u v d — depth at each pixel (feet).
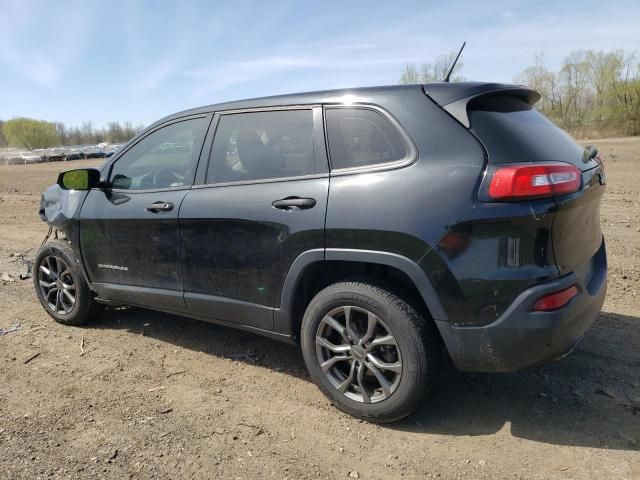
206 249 11.64
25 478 8.63
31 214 38.47
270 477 8.57
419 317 9.27
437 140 9.11
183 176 12.33
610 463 8.56
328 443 9.45
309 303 10.78
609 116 144.97
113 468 8.86
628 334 13.15
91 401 11.09
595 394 10.61
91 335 14.70
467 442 9.31
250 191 10.93
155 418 10.37
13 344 14.16
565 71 160.15
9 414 10.62
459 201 8.61
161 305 12.97
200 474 8.67
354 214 9.44
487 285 8.50
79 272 14.70
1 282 20.20
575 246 9.16
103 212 13.50
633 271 17.85
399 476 8.51
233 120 11.75
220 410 10.63
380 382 9.65
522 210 8.25
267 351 13.38
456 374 11.66
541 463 8.66
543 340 8.45
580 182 8.94
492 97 9.69
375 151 9.69
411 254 8.95
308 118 10.59
